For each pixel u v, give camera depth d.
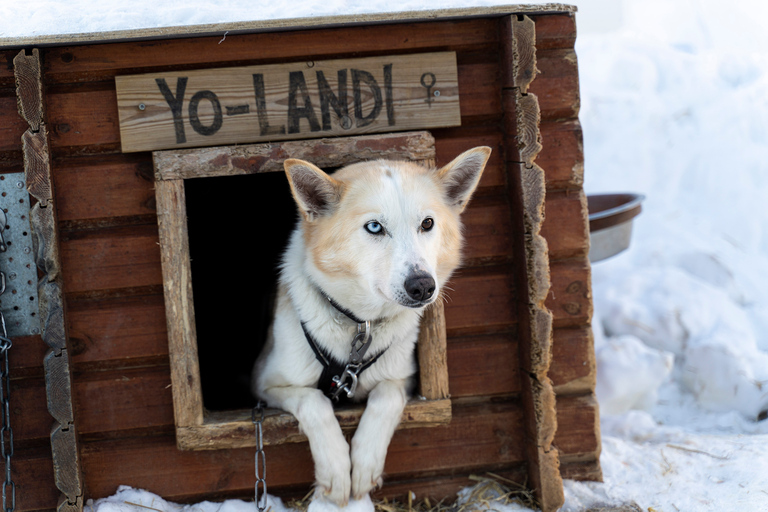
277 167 2.00
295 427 1.99
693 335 2.49
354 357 2.00
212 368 2.42
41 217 1.95
